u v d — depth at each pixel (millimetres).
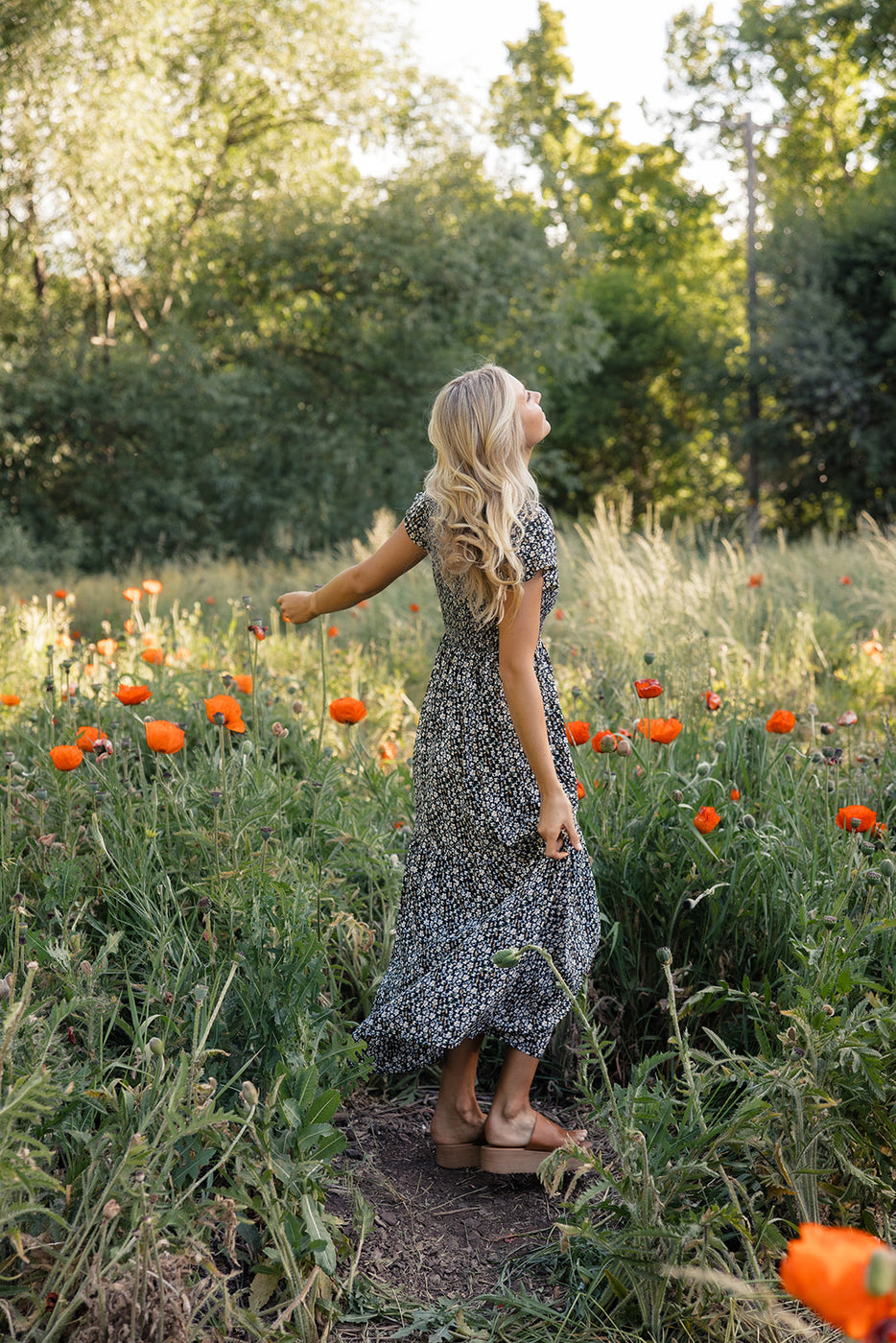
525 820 2193
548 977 2197
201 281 16578
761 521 18359
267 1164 1771
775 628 6770
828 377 17047
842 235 17875
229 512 15555
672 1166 1754
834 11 21297
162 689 3805
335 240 15523
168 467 15148
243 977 2168
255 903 2203
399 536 2309
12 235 14359
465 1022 2125
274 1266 1773
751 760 3125
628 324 26047
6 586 10750
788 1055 1895
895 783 2980
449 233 15781
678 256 27297
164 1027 1998
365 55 16703
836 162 23562
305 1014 2111
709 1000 2525
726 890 2562
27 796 2566
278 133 18000
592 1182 2178
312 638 7602
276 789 2754
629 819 2762
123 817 2504
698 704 3746
